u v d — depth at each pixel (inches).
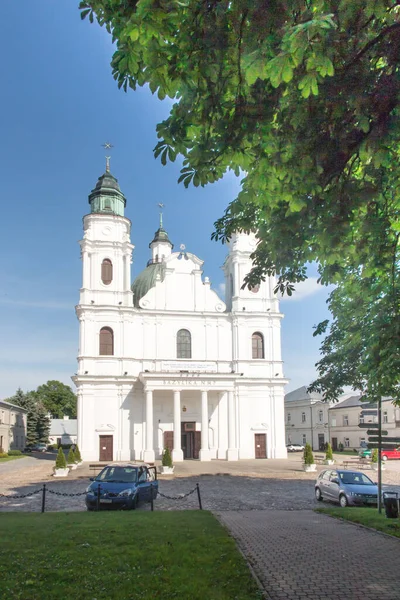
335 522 583.2
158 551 393.1
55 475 1336.1
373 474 1362.0
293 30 217.9
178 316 1975.9
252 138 288.0
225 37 258.5
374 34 274.4
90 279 1903.3
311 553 412.5
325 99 275.0
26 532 460.8
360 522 566.6
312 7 246.5
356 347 567.2
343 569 366.0
